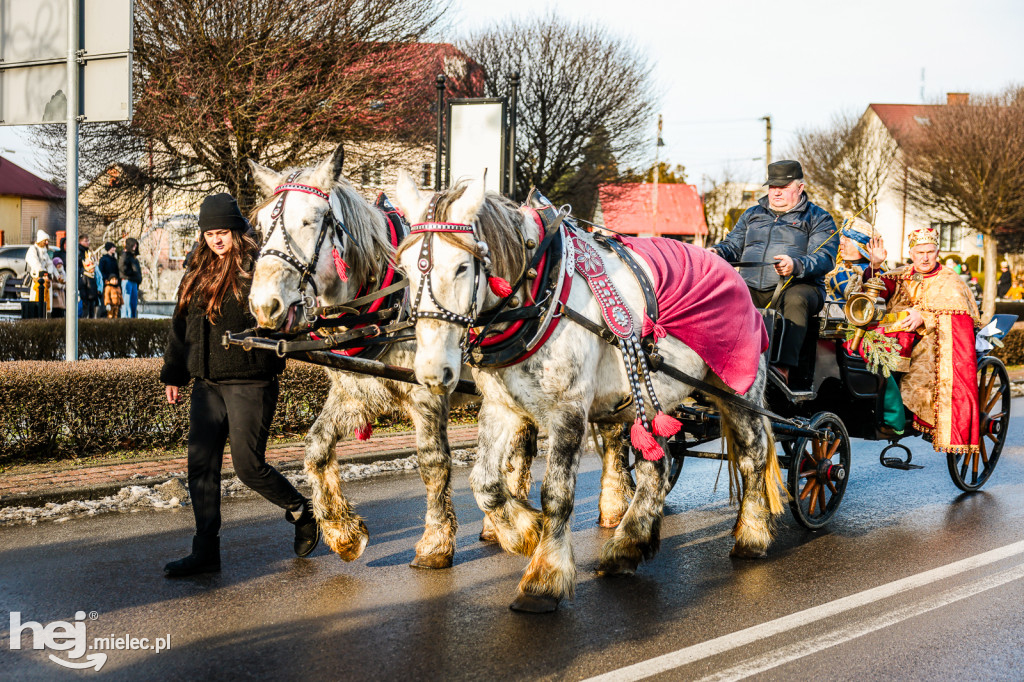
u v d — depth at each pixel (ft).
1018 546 18.95
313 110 47.32
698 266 17.72
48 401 24.43
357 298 16.78
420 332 13.25
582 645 13.39
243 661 12.65
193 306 16.28
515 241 14.53
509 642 13.48
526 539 16.49
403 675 12.23
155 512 20.74
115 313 61.31
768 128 147.95
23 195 132.16
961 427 22.66
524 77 96.53
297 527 17.54
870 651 13.24
